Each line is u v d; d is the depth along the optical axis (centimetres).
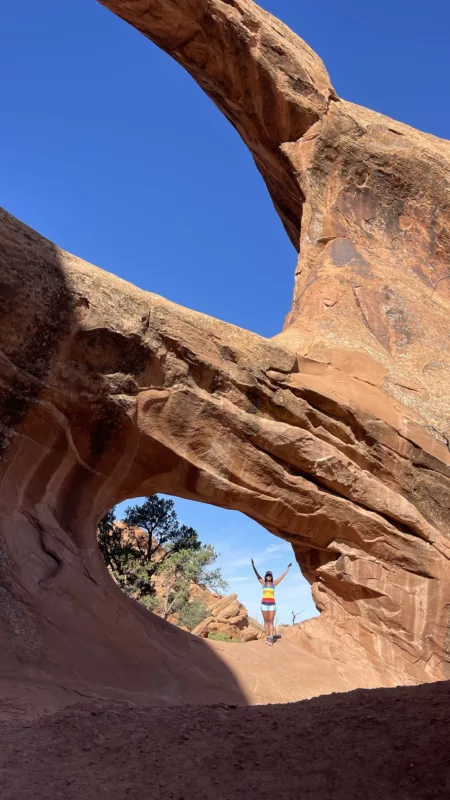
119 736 557
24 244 1047
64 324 1055
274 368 1345
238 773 468
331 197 2022
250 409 1292
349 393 1480
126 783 463
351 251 1933
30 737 562
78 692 850
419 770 427
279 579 1368
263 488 1277
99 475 1123
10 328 1004
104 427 1103
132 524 2734
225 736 544
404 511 1413
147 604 2583
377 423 1452
